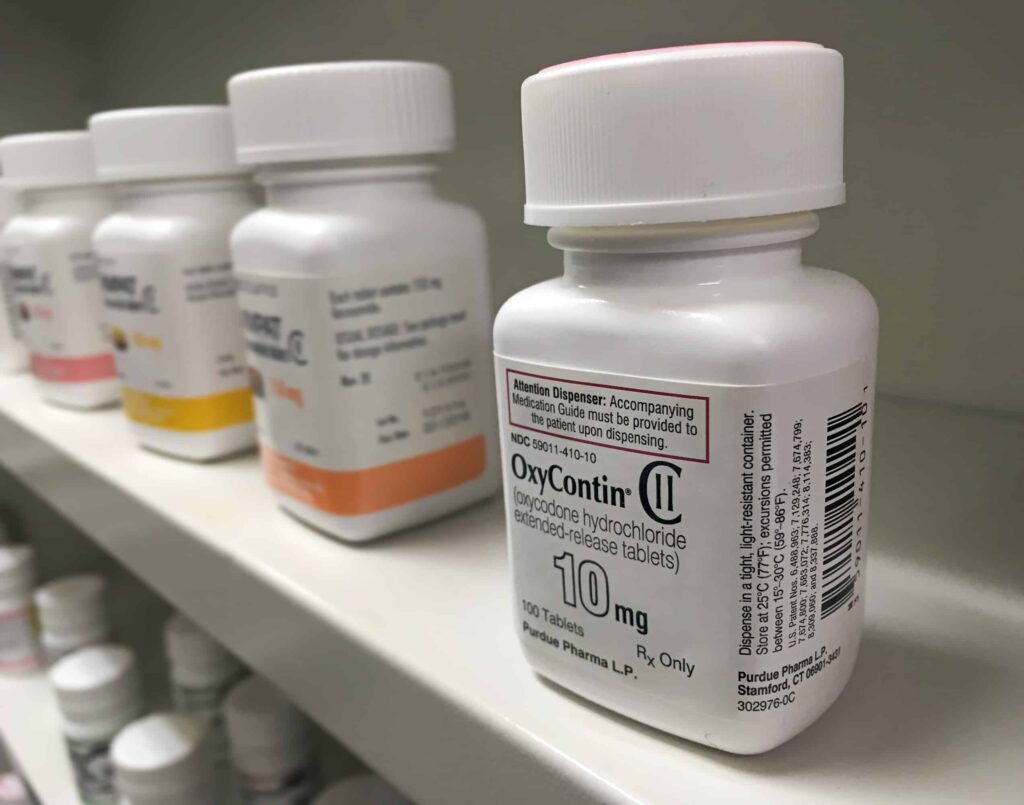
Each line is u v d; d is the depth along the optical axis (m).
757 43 0.19
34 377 0.55
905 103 0.29
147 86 0.64
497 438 0.36
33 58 0.67
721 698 0.20
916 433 0.30
